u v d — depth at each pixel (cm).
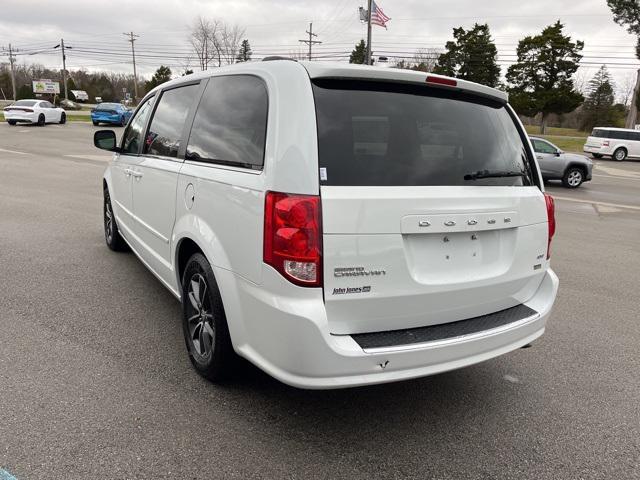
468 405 321
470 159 288
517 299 318
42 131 2731
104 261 565
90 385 316
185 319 345
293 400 312
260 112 276
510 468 264
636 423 309
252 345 269
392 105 271
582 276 623
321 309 240
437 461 266
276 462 257
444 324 282
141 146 452
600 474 262
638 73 4628
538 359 391
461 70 6328
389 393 331
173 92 412
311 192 239
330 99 256
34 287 479
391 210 250
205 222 306
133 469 246
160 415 289
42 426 273
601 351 408
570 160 1655
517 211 298
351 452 268
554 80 5712
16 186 1073
